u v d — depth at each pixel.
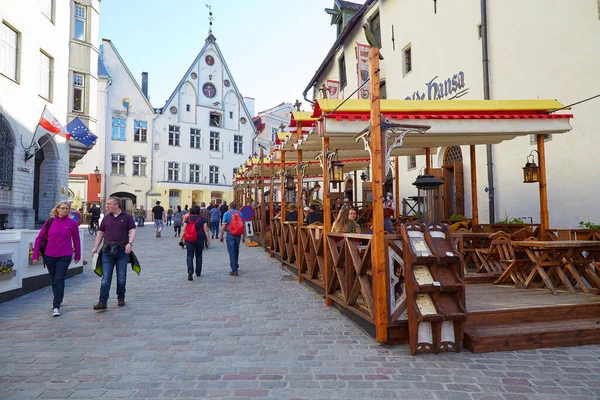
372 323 5.10
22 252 7.72
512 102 6.86
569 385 3.76
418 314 4.57
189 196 41.47
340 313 6.39
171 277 9.73
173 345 4.86
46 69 16.81
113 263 6.86
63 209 6.45
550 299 5.93
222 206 16.11
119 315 6.26
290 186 14.23
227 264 11.91
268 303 7.07
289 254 10.48
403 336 4.93
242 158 46.25
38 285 8.27
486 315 5.18
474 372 4.07
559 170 9.41
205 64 43.75
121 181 37.56
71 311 6.51
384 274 4.88
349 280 5.96
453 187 13.75
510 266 7.07
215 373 4.04
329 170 7.14
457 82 13.26
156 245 17.28
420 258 4.62
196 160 42.53
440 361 4.38
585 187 8.77
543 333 4.84
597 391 3.64
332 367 4.20
